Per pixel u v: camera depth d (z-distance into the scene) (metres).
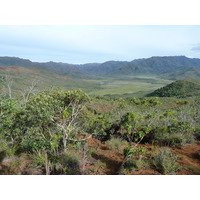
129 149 4.47
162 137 6.12
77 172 4.02
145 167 4.20
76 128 6.21
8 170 4.11
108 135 7.12
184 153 5.12
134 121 6.86
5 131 5.26
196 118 9.55
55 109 5.35
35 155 4.62
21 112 4.96
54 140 4.80
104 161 4.67
